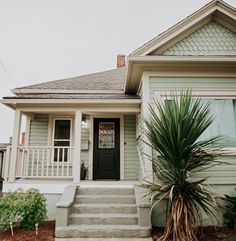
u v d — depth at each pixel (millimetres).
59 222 4473
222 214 5055
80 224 4629
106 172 7777
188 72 5836
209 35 6332
